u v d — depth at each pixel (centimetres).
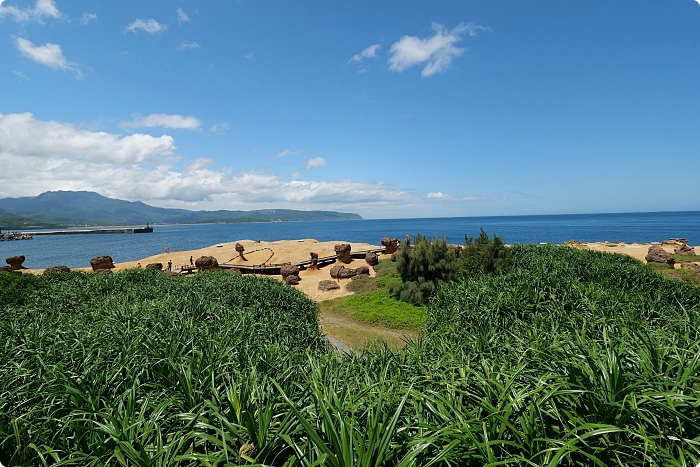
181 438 241
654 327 559
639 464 234
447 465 228
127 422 276
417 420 275
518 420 253
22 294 929
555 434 253
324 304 1473
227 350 440
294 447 222
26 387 355
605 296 694
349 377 419
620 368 269
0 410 312
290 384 376
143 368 381
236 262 2955
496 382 296
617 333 498
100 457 241
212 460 223
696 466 222
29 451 275
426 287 1281
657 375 283
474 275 1248
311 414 271
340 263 2734
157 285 1033
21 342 483
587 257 1378
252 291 932
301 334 737
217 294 889
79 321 611
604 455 231
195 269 2697
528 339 504
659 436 228
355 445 217
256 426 248
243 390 293
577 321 580
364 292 1659
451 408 268
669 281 966
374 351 549
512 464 233
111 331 504
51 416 304
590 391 258
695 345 366
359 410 301
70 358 418
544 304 655
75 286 1041
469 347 523
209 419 278
